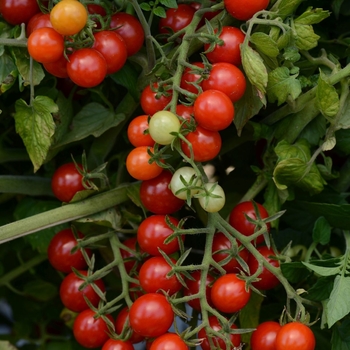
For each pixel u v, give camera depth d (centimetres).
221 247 74
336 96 72
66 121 78
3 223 87
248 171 86
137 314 69
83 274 77
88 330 75
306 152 76
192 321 79
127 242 79
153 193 73
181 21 75
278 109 78
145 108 72
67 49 71
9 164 86
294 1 71
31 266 90
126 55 73
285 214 82
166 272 71
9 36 76
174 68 73
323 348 83
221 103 68
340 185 82
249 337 77
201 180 69
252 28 73
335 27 82
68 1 68
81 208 76
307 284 80
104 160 82
